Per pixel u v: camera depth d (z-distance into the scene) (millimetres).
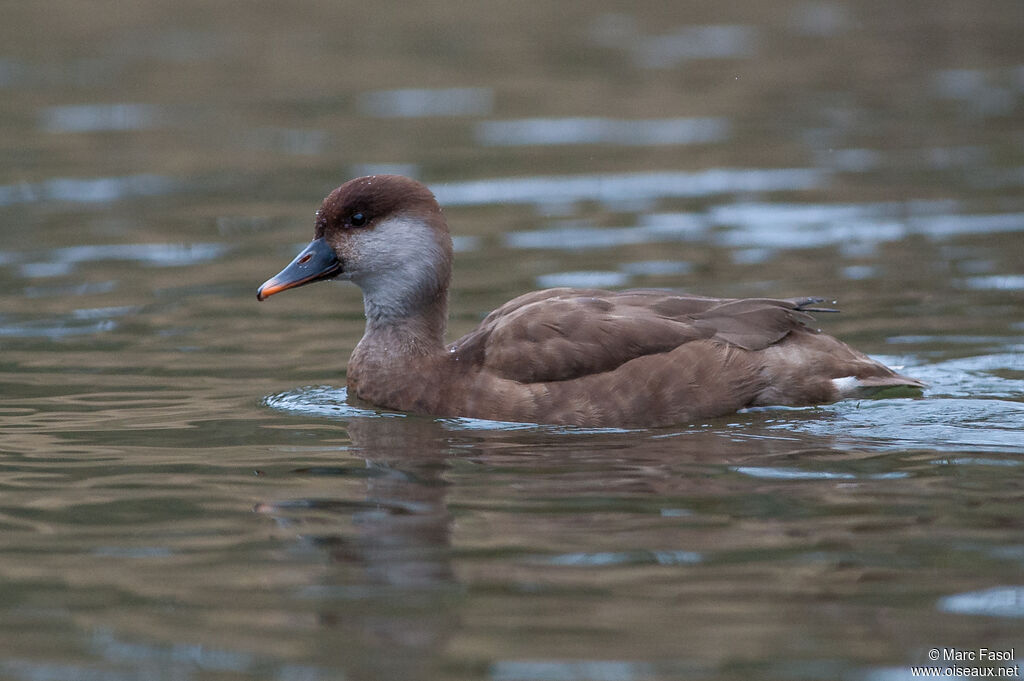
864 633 6926
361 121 24562
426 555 8008
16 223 18391
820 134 23062
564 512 8656
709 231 17422
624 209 18703
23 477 9586
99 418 11094
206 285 15594
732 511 8609
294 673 6633
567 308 11195
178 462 9914
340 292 15781
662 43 31406
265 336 13828
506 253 16578
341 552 8086
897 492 8875
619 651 6773
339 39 32000
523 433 10562
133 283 15664
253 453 10117
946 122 23656
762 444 10062
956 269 15305
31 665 6762
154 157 22141
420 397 11328
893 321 13477
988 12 34281
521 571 7738
